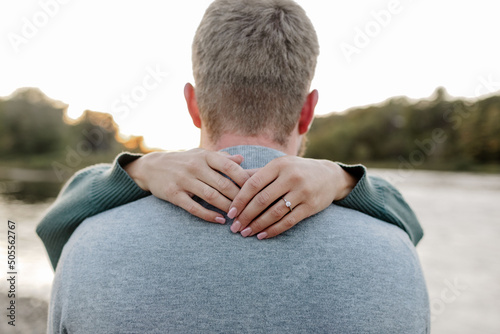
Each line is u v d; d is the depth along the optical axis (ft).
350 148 180.14
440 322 20.15
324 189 2.97
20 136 132.16
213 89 3.35
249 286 2.72
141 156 3.59
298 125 3.61
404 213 3.74
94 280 2.78
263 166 3.17
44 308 16.02
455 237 43.68
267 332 2.66
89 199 3.38
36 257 23.98
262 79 3.29
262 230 2.84
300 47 3.36
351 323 2.71
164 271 2.75
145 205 3.17
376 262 2.89
